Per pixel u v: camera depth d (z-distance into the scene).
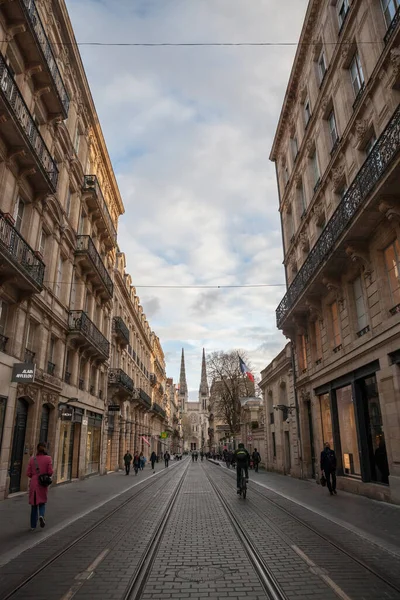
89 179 24.50
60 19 19.36
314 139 20.03
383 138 11.33
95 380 26.50
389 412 12.34
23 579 5.39
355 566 5.90
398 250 12.27
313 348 20.59
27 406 16.38
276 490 16.30
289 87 23.53
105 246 29.73
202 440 145.88
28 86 15.81
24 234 15.86
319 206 19.45
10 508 11.45
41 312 17.38
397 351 12.08
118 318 32.84
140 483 20.58
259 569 5.78
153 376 55.78
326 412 19.00
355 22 15.30
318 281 17.31
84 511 11.02
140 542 7.46
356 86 15.84
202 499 13.87
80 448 22.62
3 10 13.51
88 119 25.42
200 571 5.74
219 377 53.94
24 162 14.77
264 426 34.22
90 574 5.61
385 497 12.27
